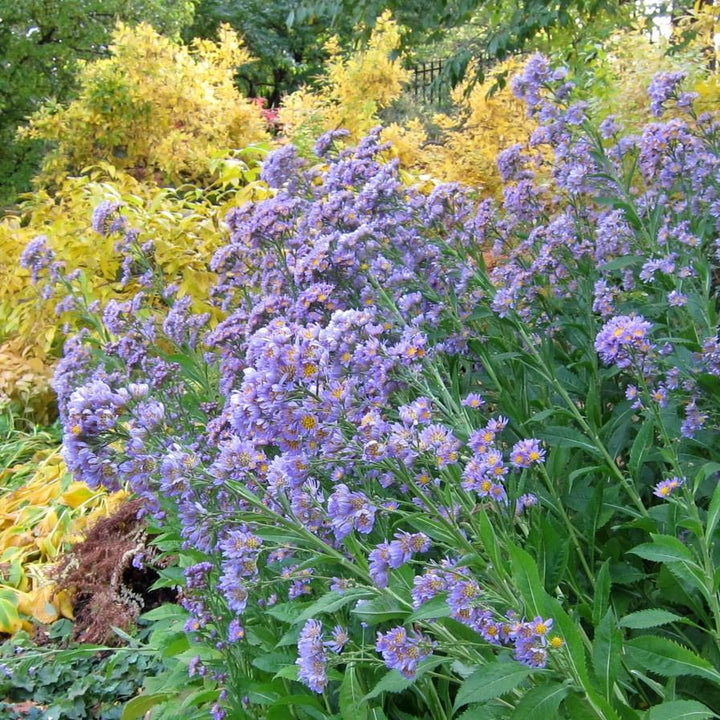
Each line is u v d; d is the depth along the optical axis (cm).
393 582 205
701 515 238
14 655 394
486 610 171
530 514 239
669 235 304
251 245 342
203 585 248
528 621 168
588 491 256
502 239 363
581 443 260
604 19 638
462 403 248
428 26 572
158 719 300
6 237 684
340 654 201
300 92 1020
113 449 217
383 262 296
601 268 304
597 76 632
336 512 186
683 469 254
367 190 332
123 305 375
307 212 353
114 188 728
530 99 355
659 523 232
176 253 623
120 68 977
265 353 196
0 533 517
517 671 163
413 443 191
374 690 194
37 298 652
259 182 697
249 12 2566
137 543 416
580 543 258
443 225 341
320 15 573
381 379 229
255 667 261
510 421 290
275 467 194
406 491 226
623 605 243
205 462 269
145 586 427
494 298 297
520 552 160
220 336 317
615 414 286
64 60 1903
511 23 547
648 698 223
